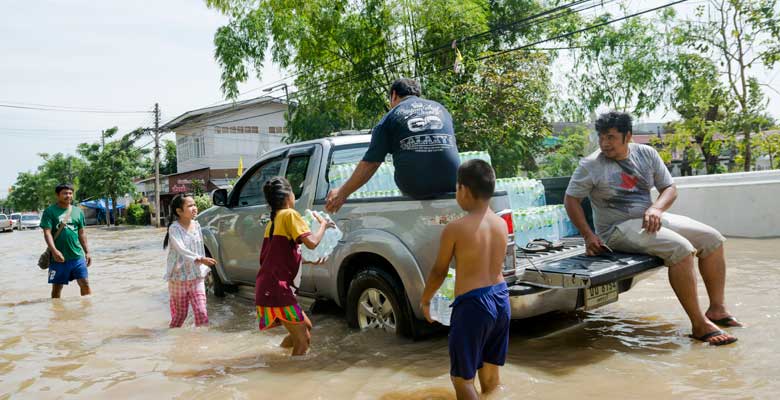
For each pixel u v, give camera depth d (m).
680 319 4.76
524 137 14.86
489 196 3.08
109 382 3.99
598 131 4.44
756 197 9.79
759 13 13.62
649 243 4.22
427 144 4.08
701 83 15.10
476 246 2.97
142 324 5.98
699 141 15.88
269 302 4.32
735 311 4.82
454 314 3.00
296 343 4.42
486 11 16.94
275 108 33.47
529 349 4.14
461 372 2.93
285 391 3.60
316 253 4.56
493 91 14.34
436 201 4.04
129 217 44.47
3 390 3.91
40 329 5.90
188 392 3.69
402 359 4.03
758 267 6.86
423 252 4.12
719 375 3.40
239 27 16.70
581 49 18.61
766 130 14.75
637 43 17.73
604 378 3.46
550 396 3.21
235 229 6.35
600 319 4.89
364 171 4.21
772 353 3.72
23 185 71.38
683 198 10.74
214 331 5.46
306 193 5.35
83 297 7.85
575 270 3.85
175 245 5.59
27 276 11.34
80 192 46.22
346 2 15.60
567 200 4.59
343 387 3.61
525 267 4.07
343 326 5.13
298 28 15.70
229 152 33.00
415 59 15.67
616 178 4.46
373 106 15.99
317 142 5.54
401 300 4.33
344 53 16.08
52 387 3.94
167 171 53.44
